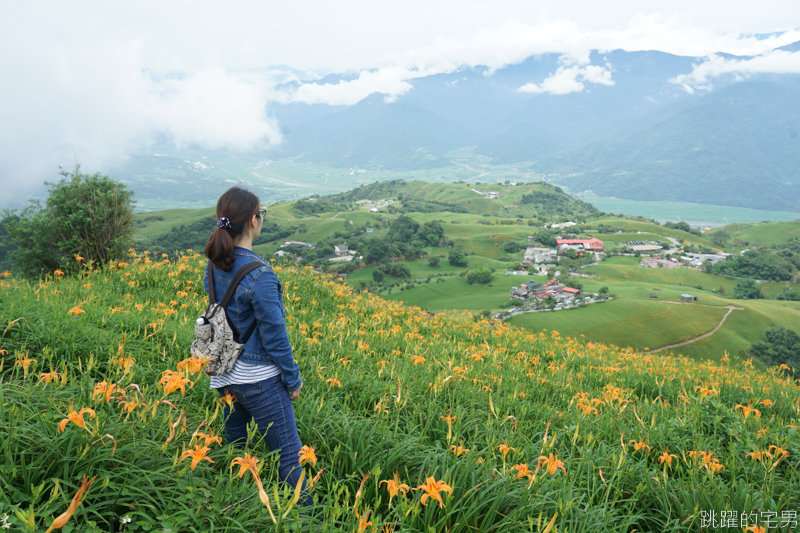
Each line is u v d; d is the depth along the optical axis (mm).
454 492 2408
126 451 2115
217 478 2125
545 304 86812
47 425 2135
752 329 79000
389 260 135125
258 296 2256
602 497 2896
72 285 6453
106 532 1685
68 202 11617
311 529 1826
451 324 9969
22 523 1460
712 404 4973
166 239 160625
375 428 3041
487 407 4246
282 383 2457
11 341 3629
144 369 3705
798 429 4371
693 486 2963
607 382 6715
